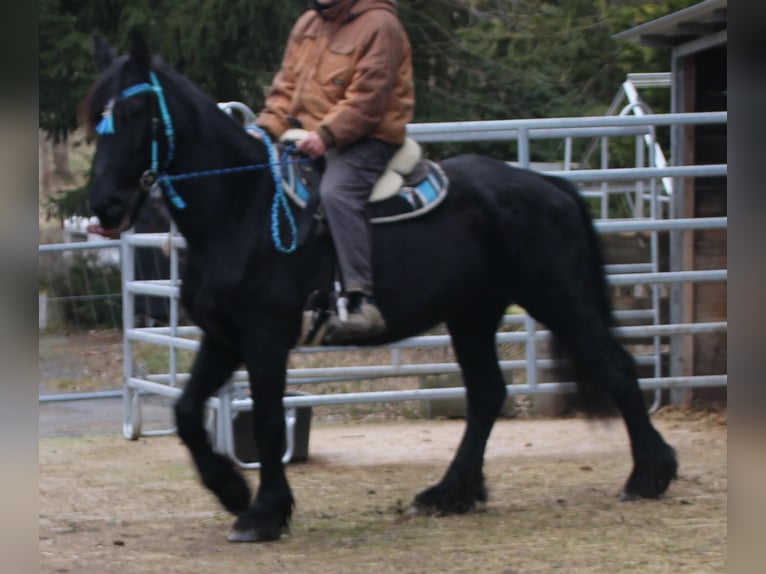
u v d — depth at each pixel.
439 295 10.09
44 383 18.28
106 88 9.04
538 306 10.62
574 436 14.57
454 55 27.25
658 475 10.78
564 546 9.17
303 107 10.02
